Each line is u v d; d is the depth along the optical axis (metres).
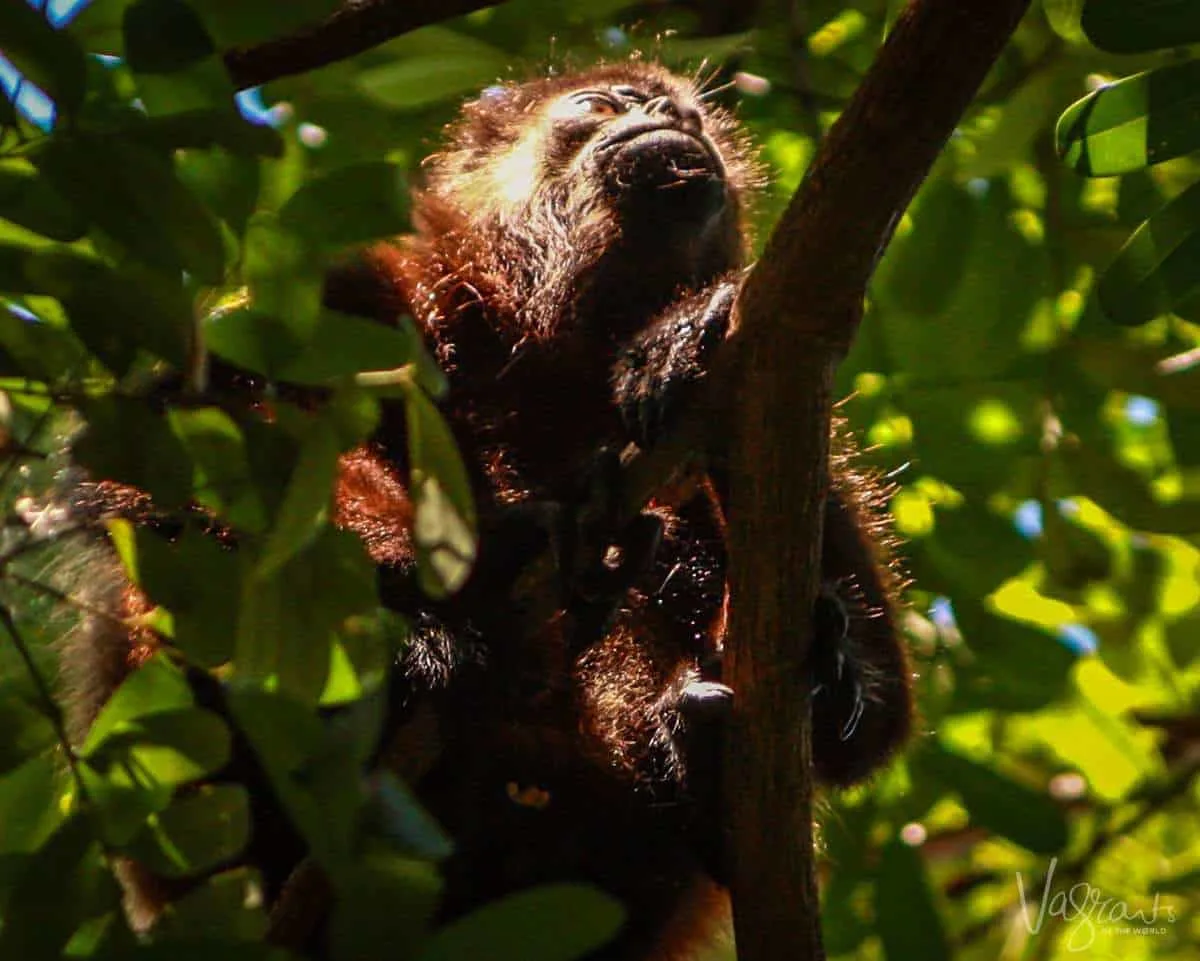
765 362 6.31
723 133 11.20
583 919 5.09
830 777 8.73
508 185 10.20
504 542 7.15
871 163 5.89
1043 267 10.21
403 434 7.89
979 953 11.97
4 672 6.16
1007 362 10.23
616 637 8.72
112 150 4.95
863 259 6.06
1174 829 12.63
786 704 7.00
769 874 7.26
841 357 6.34
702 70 11.98
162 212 4.95
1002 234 10.16
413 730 7.40
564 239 9.62
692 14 11.97
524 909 5.08
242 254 5.29
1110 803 12.03
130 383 5.36
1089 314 9.96
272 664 5.12
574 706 8.02
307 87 9.59
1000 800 9.70
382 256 8.98
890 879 8.63
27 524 6.03
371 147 9.71
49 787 5.20
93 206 4.93
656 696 8.69
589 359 9.21
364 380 5.10
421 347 5.18
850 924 9.70
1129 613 11.42
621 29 12.00
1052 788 12.24
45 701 5.21
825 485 6.60
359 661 5.24
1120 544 11.26
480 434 8.95
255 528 5.18
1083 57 9.87
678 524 9.05
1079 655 10.45
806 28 11.83
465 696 7.55
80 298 5.04
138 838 5.04
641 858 8.09
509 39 11.11
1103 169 6.88
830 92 11.88
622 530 6.93
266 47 7.35
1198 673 11.89
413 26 7.38
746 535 6.67
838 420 9.90
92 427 5.20
